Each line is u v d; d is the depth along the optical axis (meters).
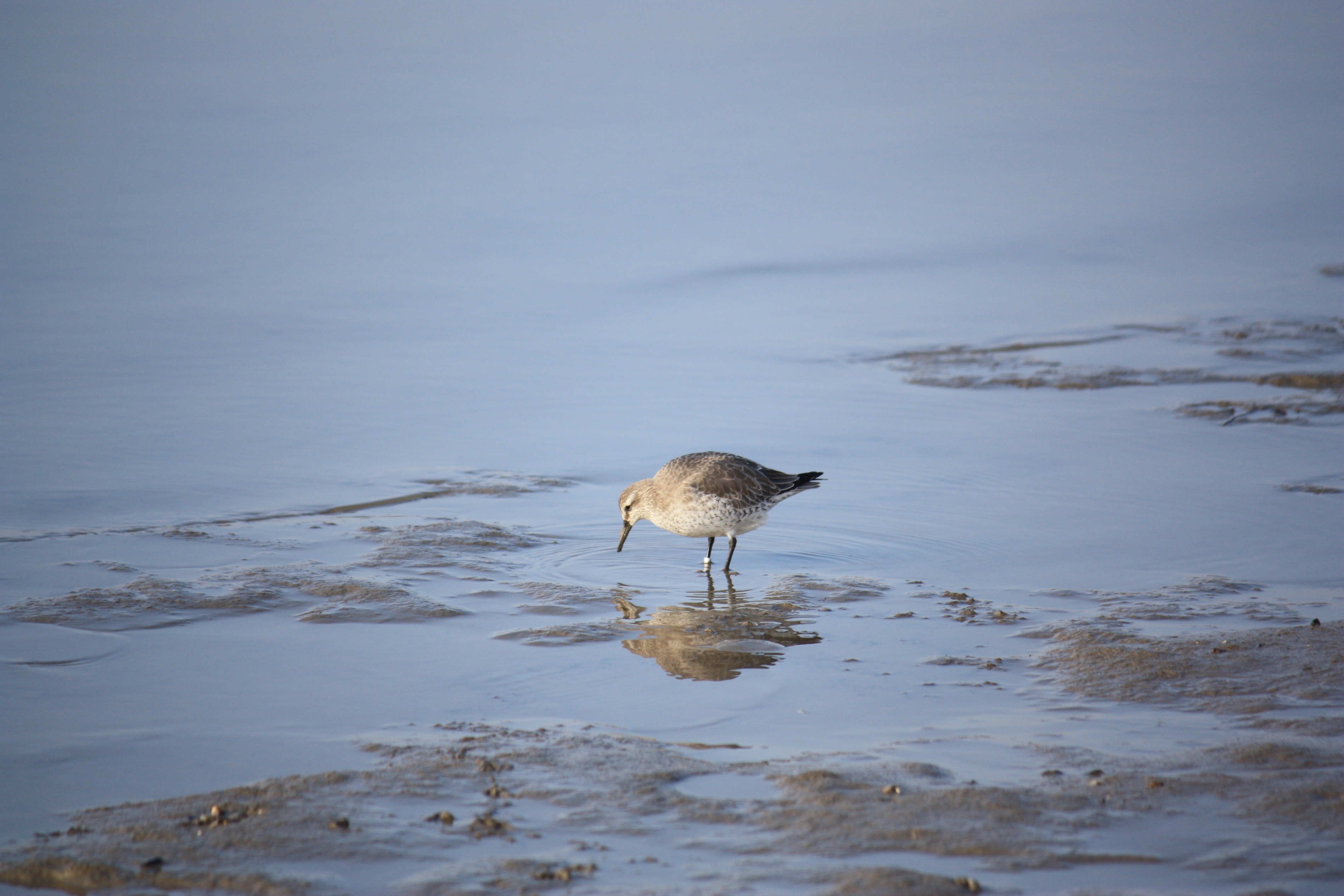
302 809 7.73
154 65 58.44
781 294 28.53
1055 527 14.46
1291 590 12.22
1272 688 9.63
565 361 22.73
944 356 23.34
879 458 17.36
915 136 48.66
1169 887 6.79
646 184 40.22
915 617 11.67
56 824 7.59
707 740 8.95
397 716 9.39
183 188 37.72
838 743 8.86
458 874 6.98
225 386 20.53
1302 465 16.67
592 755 8.55
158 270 28.91
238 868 7.05
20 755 8.60
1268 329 24.56
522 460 17.20
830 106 54.31
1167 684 9.79
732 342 24.36
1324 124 51.56
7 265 28.84
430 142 45.28
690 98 55.12
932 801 7.76
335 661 10.53
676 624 11.56
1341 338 23.88
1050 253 32.69
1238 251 32.72
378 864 7.10
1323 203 38.19
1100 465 16.89
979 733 8.98
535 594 12.36
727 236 34.12
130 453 16.97
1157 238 34.44
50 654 10.53
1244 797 7.77
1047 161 45.09
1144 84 61.94
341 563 13.08
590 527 14.73
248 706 9.54
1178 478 16.23
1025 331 25.19
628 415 19.47
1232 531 14.13
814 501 15.57
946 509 15.19
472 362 22.47
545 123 49.03
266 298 26.80
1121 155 46.25
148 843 7.31
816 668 10.42
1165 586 12.40
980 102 56.31
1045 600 12.09
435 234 33.62
